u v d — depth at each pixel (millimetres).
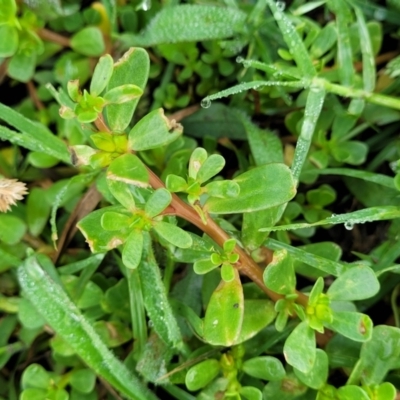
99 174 241
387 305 238
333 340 220
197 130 263
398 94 250
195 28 251
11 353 245
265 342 224
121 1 269
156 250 234
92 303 236
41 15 258
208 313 201
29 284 222
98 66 190
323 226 249
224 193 193
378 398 203
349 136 247
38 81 269
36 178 264
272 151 246
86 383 231
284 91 253
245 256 208
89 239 197
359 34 245
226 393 213
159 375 223
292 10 256
